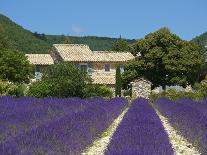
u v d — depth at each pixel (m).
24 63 47.00
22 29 124.56
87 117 17.66
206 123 17.58
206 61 74.69
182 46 61.03
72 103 27.59
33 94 35.84
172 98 49.16
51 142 10.59
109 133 20.53
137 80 53.47
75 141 12.48
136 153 9.59
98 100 33.72
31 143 9.73
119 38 104.25
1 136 12.40
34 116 17.75
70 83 36.62
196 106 32.62
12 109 20.81
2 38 71.75
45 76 37.34
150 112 22.75
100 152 14.71
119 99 39.16
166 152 10.62
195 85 59.38
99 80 59.41
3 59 46.09
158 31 61.28
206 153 14.09
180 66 59.84
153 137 12.04
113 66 61.03
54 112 21.97
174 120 23.89
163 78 61.41
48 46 119.75
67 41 106.25
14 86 35.59
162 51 60.50
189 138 18.00
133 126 14.17
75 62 59.50
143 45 61.16
